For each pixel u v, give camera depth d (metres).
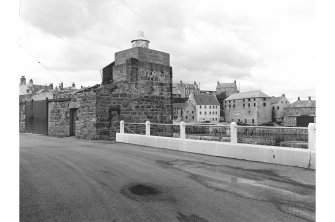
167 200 5.12
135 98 17.77
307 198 5.29
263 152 8.90
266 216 4.40
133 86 17.67
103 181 6.32
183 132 11.71
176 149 11.84
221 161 9.09
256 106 87.06
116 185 6.02
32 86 56.44
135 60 17.88
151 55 19.06
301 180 6.59
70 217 4.25
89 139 16.08
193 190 5.76
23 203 4.79
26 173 6.90
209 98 96.19
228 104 97.94
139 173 7.20
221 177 6.88
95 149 11.79
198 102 92.88
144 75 18.34
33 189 5.58
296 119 68.75
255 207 4.80
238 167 8.10
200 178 6.77
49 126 19.80
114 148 12.30
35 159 8.89
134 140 14.15
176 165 8.39
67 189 5.64
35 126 21.39
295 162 8.16
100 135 15.90
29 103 22.22
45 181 6.19
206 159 9.49
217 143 10.21
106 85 16.28
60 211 4.48
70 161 8.65
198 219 4.26
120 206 4.76
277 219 4.29
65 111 18.25
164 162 8.88
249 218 4.32
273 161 8.66
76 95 17.20
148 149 12.10
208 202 5.03
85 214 4.38
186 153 10.92
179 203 4.96
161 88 19.34
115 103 16.69
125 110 17.17
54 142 14.55
